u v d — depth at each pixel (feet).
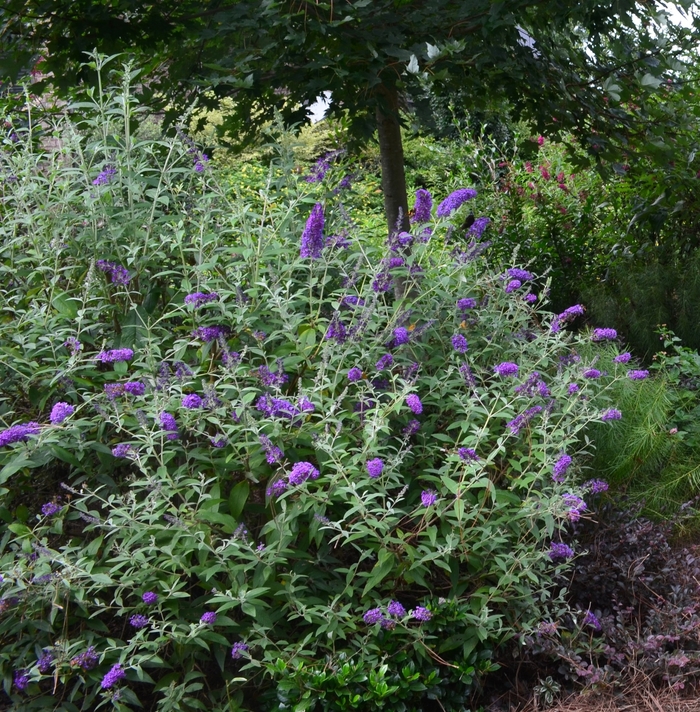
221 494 10.46
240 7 12.26
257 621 9.36
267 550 9.20
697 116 15.74
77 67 13.69
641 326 21.62
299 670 9.10
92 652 8.82
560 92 14.16
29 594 9.00
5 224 12.03
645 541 12.74
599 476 14.98
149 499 9.37
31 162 12.34
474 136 29.27
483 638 9.66
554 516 10.73
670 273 21.77
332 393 10.45
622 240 23.72
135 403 10.39
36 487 11.05
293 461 10.15
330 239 12.10
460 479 10.48
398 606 9.20
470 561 10.27
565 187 25.75
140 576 9.23
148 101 14.43
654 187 20.36
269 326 11.38
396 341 11.16
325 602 9.98
